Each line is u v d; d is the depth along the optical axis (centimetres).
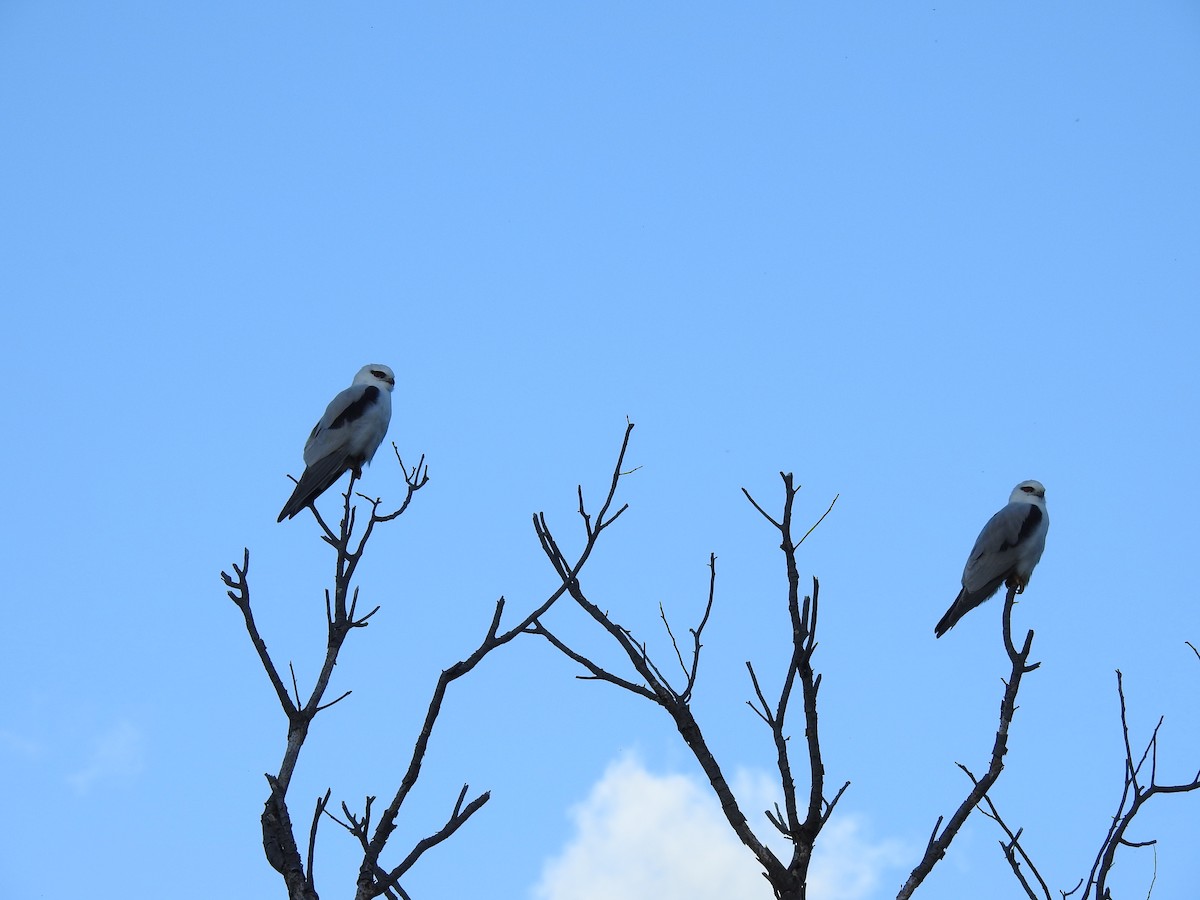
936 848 920
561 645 1014
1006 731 977
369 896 847
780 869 923
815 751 934
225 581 998
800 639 938
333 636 1012
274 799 923
